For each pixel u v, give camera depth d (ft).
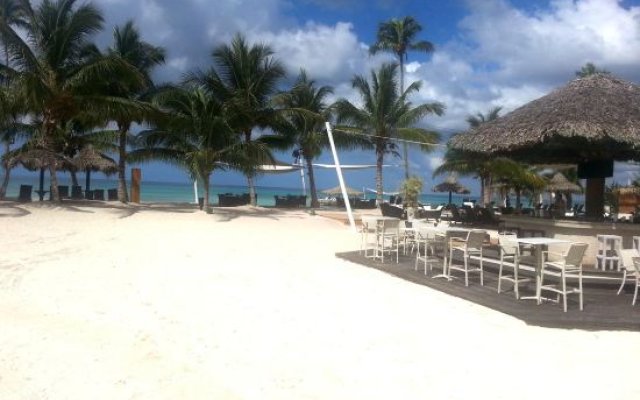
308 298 25.75
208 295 26.00
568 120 30.40
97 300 24.43
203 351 17.94
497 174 90.94
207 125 68.08
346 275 32.14
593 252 33.01
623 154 36.37
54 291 25.84
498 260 30.66
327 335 19.81
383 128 92.68
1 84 61.21
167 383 15.26
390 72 91.61
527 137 31.71
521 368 16.71
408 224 40.70
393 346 18.65
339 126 92.22
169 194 179.52
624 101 33.12
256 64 79.92
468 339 19.45
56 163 68.28
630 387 15.35
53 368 16.15
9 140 79.56
